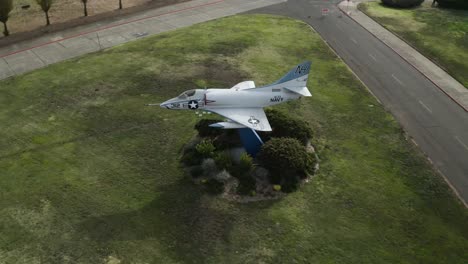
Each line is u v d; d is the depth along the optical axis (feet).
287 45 144.15
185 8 177.37
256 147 87.71
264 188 82.12
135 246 70.03
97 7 176.45
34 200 78.95
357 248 70.79
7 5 141.59
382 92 118.32
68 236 71.72
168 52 137.28
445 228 75.46
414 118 107.04
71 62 130.52
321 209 78.54
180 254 68.85
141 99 111.34
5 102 109.40
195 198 79.92
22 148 92.73
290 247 70.64
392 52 142.20
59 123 101.55
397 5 181.78
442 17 170.91
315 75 125.39
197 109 89.92
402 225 75.72
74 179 84.33
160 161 89.61
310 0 188.85
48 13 168.14
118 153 91.97
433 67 132.87
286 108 108.78
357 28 160.76
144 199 79.71
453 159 92.68
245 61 132.46
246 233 73.00
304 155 84.28
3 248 69.21
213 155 87.30
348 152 93.81
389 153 93.97
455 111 110.42
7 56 134.00
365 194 82.28
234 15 170.40
